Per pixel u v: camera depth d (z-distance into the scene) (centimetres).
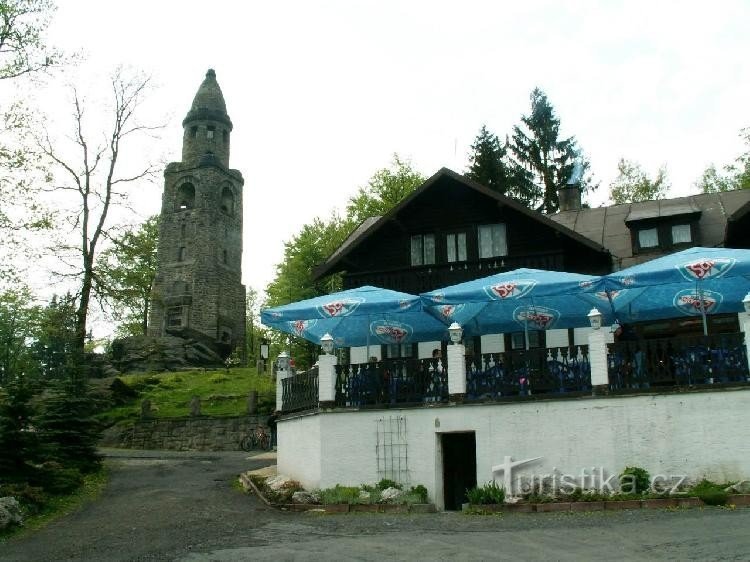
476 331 2083
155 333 5988
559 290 1603
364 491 1661
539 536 1168
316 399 1823
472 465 1744
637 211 2450
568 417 1589
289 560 1088
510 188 5059
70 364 2388
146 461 2634
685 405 1515
